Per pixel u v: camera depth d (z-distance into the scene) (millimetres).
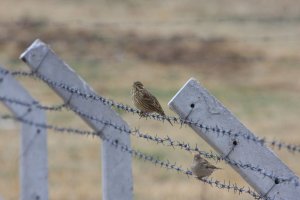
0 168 23891
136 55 59969
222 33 68750
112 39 63562
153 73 55344
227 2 78625
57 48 60312
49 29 64062
